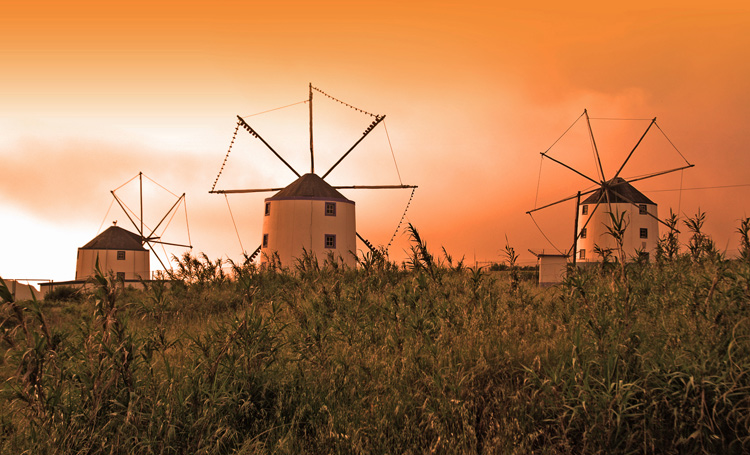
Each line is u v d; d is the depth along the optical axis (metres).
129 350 7.54
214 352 8.37
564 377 7.09
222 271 20.19
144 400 7.29
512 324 9.72
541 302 11.66
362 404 7.43
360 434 6.75
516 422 6.45
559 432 6.35
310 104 52.38
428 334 8.77
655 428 6.20
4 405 8.33
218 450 6.67
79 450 6.61
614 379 6.84
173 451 6.68
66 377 7.52
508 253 13.86
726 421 6.14
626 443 6.08
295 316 10.85
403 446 6.59
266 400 7.70
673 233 13.23
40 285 42.25
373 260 14.57
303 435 7.18
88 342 7.59
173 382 7.61
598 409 6.29
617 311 7.93
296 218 42.72
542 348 8.12
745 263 8.57
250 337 8.22
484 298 11.04
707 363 6.52
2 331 7.08
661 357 6.85
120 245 66.38
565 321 9.46
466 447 6.33
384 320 10.16
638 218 59.84
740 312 7.30
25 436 7.00
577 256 62.72
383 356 8.50
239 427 7.27
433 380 7.18
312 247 42.34
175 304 16.03
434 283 12.32
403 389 7.58
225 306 16.25
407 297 10.69
